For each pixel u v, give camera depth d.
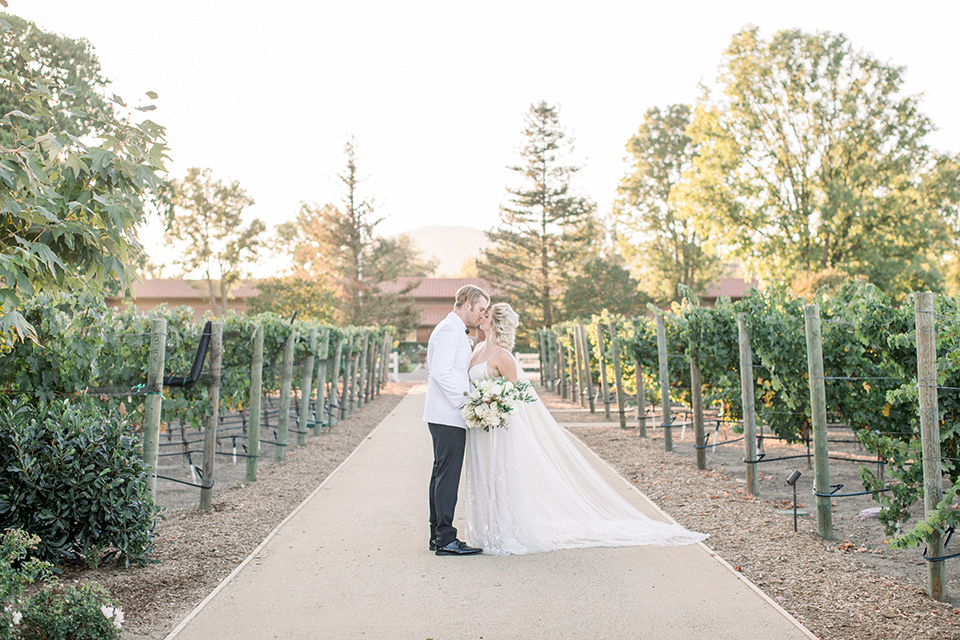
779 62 33.84
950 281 37.84
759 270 34.91
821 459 5.66
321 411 12.86
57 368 5.84
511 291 44.28
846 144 32.62
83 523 4.76
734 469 9.05
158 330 6.13
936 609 4.06
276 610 4.07
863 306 7.32
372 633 3.75
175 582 4.56
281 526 5.98
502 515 5.21
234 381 9.39
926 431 4.36
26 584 4.40
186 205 58.22
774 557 5.07
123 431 5.28
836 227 31.84
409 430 12.98
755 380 8.88
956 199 32.62
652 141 50.59
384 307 43.44
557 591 4.37
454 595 4.31
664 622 3.87
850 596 4.26
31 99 3.80
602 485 5.99
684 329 9.02
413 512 6.49
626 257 51.94
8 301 3.32
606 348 15.29
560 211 44.06
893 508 5.11
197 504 7.21
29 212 3.44
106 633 3.49
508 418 5.26
